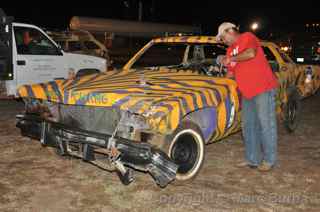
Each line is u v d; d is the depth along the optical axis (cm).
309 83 729
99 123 466
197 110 464
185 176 459
